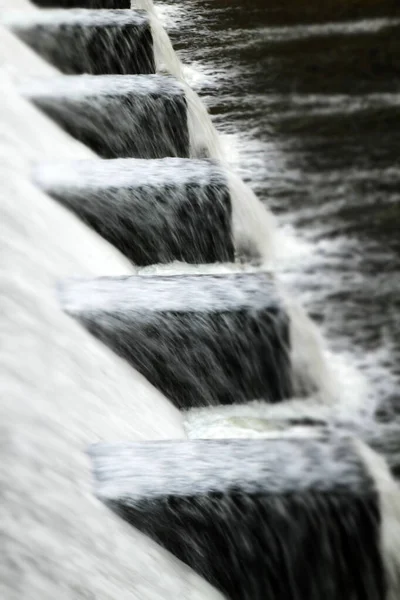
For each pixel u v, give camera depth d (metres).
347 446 12.34
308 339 16.70
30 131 21.88
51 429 11.78
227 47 37.03
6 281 14.56
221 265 20.81
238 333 15.90
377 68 33.62
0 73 24.53
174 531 11.54
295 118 29.64
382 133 28.22
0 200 17.12
